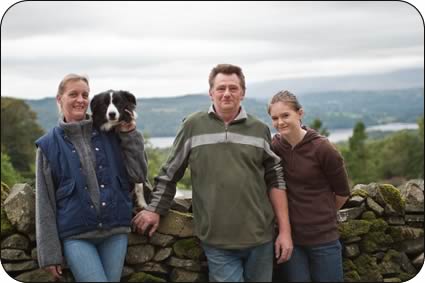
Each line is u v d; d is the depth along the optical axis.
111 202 4.05
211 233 4.08
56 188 4.06
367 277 4.88
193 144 4.17
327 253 4.25
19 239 4.41
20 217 4.37
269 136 4.27
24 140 34.00
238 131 4.15
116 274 4.09
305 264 4.36
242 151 4.10
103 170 4.07
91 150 4.09
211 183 4.08
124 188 4.18
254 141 4.16
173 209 4.82
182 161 4.24
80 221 3.99
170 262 4.64
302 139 4.28
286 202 4.28
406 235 5.03
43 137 4.09
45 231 3.99
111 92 4.22
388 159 46.88
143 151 4.27
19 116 33.81
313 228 4.24
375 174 41.03
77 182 3.98
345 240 4.85
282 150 4.34
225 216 4.05
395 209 5.01
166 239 4.61
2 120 33.38
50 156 4.01
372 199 5.02
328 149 4.22
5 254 4.39
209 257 4.16
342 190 4.33
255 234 4.07
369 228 4.90
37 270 4.44
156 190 4.37
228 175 4.06
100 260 4.09
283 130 4.24
